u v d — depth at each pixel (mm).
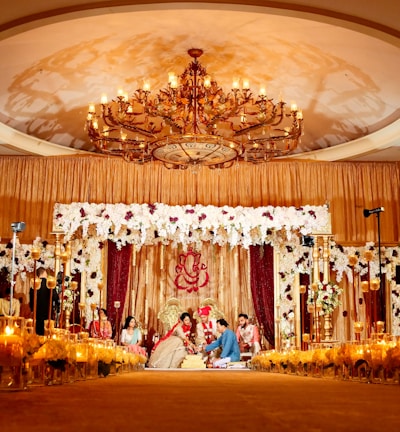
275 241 12469
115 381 4773
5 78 9344
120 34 8117
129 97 10164
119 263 12430
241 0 6660
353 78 9445
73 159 12031
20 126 11305
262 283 12547
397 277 11891
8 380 3211
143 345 12523
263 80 9742
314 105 10609
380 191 12195
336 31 7898
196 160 8469
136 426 1650
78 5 6770
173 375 6734
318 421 1781
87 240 12211
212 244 12953
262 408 2205
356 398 2762
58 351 4016
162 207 11539
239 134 7898
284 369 7500
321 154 12234
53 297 8570
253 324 12461
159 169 12008
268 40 8352
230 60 9039
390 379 4359
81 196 11891
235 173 12070
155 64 9172
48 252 11719
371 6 6758
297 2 6738
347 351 4941
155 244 12844
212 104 7891
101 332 11125
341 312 11969
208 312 12672
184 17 7652
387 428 1618
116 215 11461
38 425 1679
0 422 1754
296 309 12094
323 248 11766
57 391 3250
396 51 8305
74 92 10078
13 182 11891
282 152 8625
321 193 12125
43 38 8086
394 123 10781
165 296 12789
